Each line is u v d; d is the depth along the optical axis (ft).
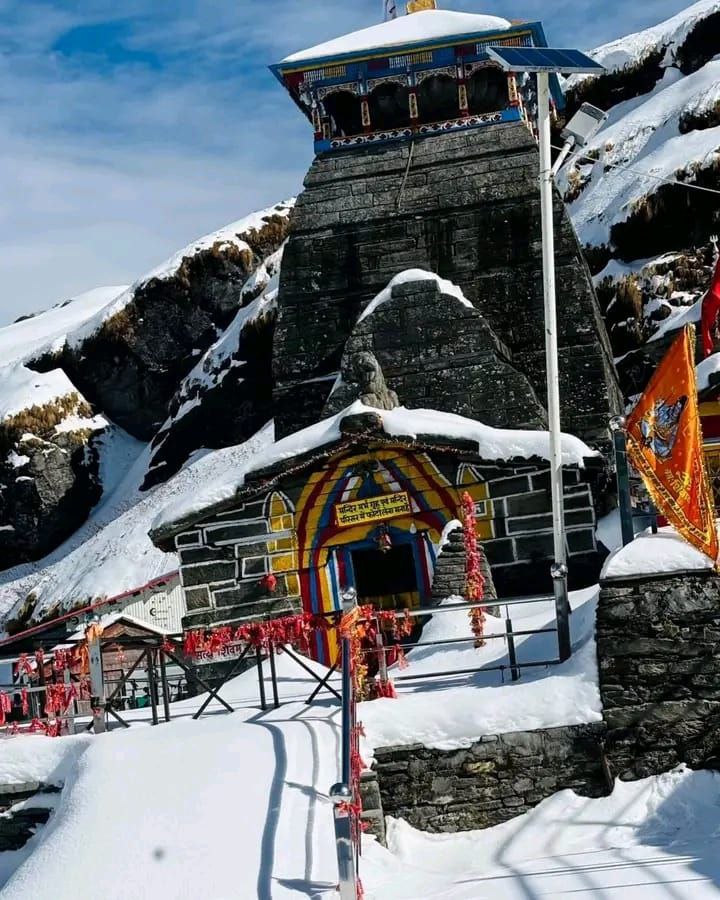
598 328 77.25
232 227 173.78
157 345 171.01
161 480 158.20
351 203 81.35
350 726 35.96
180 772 40.60
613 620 44.14
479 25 82.17
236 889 33.83
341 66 82.89
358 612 45.83
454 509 63.21
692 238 122.31
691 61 159.43
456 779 43.16
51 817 42.75
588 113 47.73
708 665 43.32
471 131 82.12
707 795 41.98
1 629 141.18
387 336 72.38
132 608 107.04
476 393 70.38
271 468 63.72
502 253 77.71
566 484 62.59
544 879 36.19
